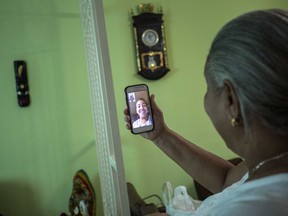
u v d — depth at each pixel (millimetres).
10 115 2133
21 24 2115
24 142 2164
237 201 430
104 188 1811
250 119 438
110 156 1332
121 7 2268
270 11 430
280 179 422
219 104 481
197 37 2410
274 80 397
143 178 2371
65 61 2191
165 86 2375
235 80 426
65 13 2176
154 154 2375
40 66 2156
